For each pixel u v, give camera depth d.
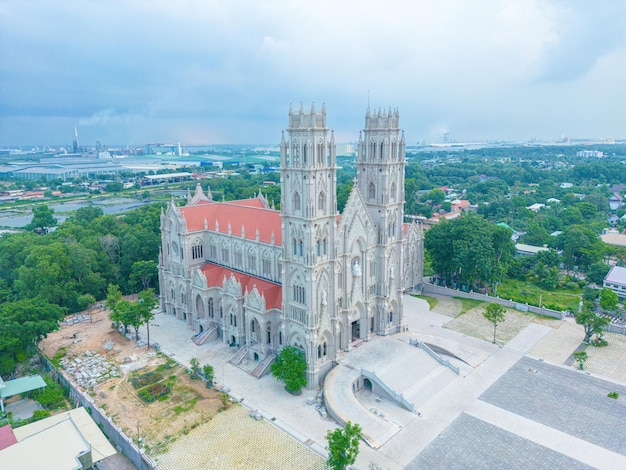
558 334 116.75
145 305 113.69
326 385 89.12
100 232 174.88
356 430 65.38
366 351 101.81
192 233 124.38
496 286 154.62
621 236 196.25
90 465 65.69
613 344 110.56
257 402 88.31
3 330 98.62
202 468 70.69
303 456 73.12
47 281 130.62
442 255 150.12
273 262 107.50
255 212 118.75
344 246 96.56
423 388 90.31
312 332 91.06
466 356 103.75
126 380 97.00
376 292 108.19
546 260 160.50
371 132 102.06
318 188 88.44
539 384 92.88
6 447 66.69
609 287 136.88
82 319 130.62
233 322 110.94
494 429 78.62
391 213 106.00
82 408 79.94
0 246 156.75
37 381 91.44
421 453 72.62
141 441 76.69
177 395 91.06
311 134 84.38
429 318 127.94
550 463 70.19
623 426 79.00
